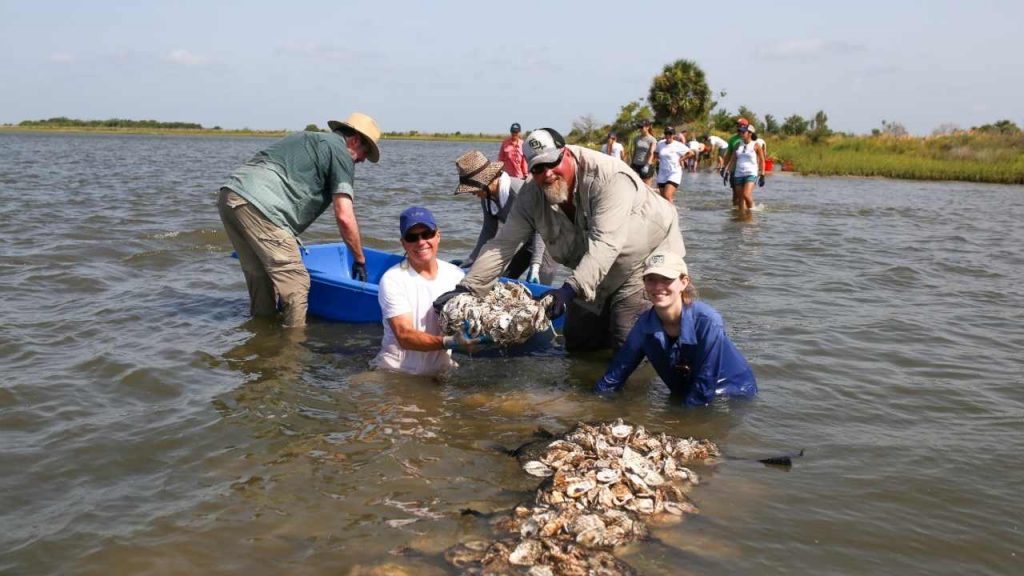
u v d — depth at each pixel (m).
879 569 3.06
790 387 5.12
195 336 6.11
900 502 3.58
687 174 30.16
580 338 6.00
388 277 5.27
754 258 9.80
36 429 4.29
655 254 4.82
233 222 6.29
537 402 4.88
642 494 3.61
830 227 13.26
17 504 3.50
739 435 4.37
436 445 4.17
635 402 4.91
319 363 5.54
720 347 4.80
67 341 5.85
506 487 3.71
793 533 3.31
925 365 5.60
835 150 40.47
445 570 3.02
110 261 8.84
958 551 3.19
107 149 60.22
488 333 4.97
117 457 3.97
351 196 6.49
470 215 14.07
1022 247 11.38
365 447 4.13
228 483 3.71
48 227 11.20
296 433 4.30
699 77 44.84
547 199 5.36
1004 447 4.20
